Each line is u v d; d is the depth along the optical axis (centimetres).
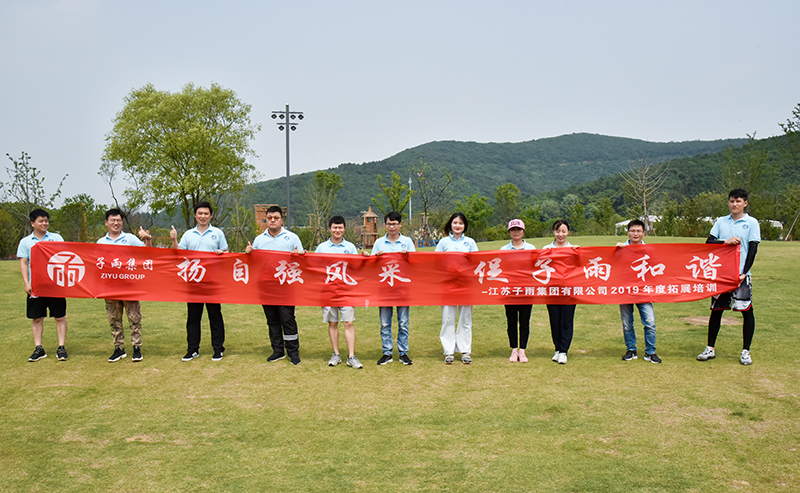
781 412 462
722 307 618
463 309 646
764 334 740
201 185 3366
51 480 365
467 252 643
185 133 3325
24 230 3039
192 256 654
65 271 650
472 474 367
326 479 363
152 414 485
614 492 340
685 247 625
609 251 634
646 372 587
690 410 471
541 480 357
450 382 570
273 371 615
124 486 357
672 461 380
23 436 438
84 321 905
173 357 674
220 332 669
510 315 648
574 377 576
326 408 498
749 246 605
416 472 372
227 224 3588
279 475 370
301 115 2292
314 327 865
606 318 898
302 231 3659
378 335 809
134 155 3344
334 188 4209
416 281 644
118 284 651
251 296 652
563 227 646
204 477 368
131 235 702
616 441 414
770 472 362
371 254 656
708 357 626
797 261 1446
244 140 3625
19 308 1015
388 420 468
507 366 627
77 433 444
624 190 4688
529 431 437
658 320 869
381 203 4581
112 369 623
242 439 431
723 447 400
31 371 614
